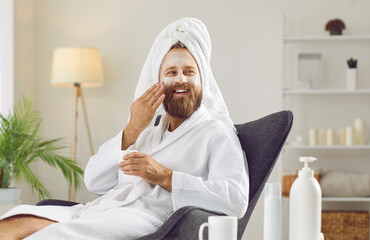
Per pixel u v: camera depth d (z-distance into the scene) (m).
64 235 1.59
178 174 1.76
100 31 4.27
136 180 1.92
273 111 4.12
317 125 4.09
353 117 4.07
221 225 1.36
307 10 4.11
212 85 2.06
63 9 4.29
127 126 1.96
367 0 4.07
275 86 4.13
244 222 1.87
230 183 1.76
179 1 4.21
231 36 4.16
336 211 3.78
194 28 1.98
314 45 4.11
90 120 4.27
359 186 3.71
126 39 4.25
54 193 4.25
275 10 4.14
